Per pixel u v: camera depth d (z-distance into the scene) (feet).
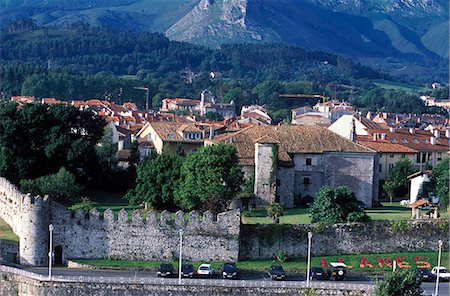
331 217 571.28
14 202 581.53
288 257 544.62
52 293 476.95
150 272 519.60
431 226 570.05
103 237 536.83
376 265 539.70
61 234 534.78
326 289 476.13
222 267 511.81
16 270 491.72
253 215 646.33
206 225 537.65
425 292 478.18
